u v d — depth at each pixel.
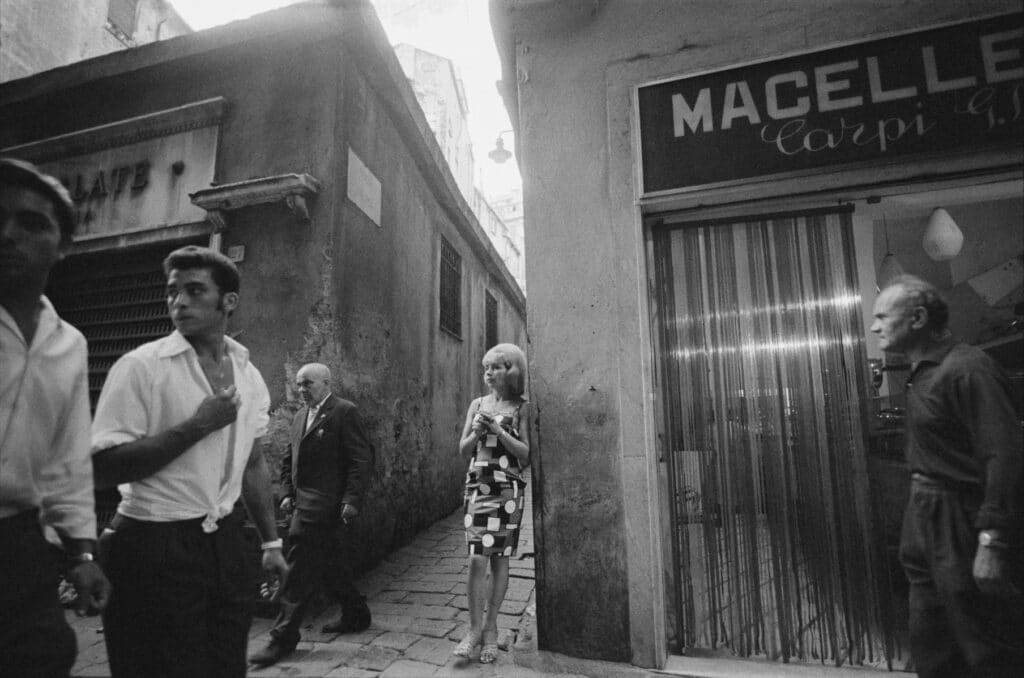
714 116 2.73
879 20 2.55
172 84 4.57
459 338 7.78
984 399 1.68
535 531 2.78
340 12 4.13
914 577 1.90
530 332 2.90
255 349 3.89
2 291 1.29
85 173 4.60
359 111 4.52
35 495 1.28
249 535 3.56
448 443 7.05
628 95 2.88
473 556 2.77
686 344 2.81
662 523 2.71
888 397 2.53
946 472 1.79
